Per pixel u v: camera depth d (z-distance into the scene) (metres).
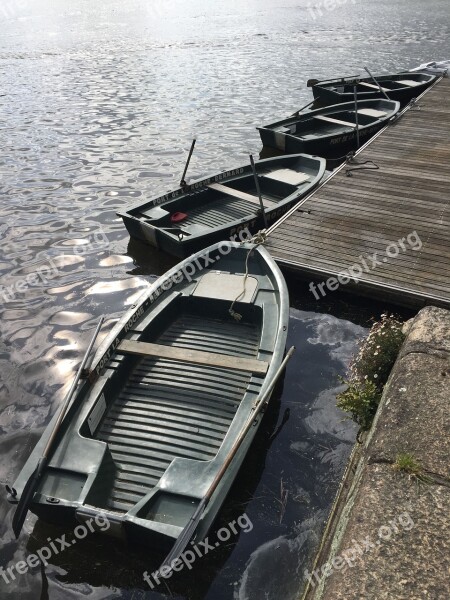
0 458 5.63
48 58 27.09
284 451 5.55
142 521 4.15
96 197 11.84
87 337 7.51
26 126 16.59
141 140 15.21
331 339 7.18
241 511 4.92
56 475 4.65
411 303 7.29
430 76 18.50
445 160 11.27
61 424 4.96
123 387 6.04
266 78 21.45
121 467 5.07
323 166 11.12
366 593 2.80
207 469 4.66
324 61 23.92
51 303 8.27
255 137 15.29
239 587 4.31
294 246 8.41
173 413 5.70
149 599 4.26
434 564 2.91
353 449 5.16
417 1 42.34
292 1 47.94
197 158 13.88
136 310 6.62
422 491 3.32
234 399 5.88
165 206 9.84
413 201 9.55
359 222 8.97
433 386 4.11
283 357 5.91
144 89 20.44
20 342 7.41
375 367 5.43
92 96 19.73
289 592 4.25
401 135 13.05
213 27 35.28
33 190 12.20
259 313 6.94
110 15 43.88
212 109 17.83
